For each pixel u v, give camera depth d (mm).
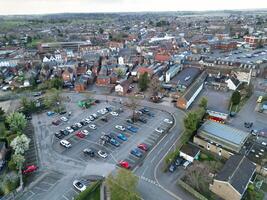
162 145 82500
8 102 118812
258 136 87562
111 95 125875
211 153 78000
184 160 74812
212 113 100750
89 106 112625
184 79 135000
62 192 62500
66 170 70625
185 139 82688
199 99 119312
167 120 97812
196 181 63250
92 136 88375
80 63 168000
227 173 61719
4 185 62719
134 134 89438
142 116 102938
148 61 169625
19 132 84312
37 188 63750
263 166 68812
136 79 146000
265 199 60531
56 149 80688
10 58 184625
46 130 92500
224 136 79625
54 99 113125
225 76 142500
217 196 61094
